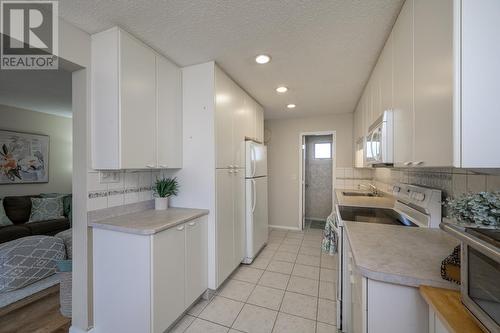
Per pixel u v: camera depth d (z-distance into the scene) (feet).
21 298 6.92
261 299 6.81
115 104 5.10
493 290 1.98
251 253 9.18
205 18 4.77
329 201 16.94
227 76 7.65
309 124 14.16
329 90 9.05
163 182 6.93
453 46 2.49
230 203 7.82
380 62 6.04
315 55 6.31
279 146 14.80
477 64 2.41
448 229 2.49
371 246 3.84
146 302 4.78
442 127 2.76
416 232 4.61
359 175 13.05
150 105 5.95
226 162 7.56
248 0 4.22
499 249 1.84
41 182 13.07
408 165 3.86
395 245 3.88
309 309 6.36
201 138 6.95
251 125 9.93
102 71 5.22
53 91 9.53
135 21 4.88
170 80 6.68
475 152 2.41
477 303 2.15
